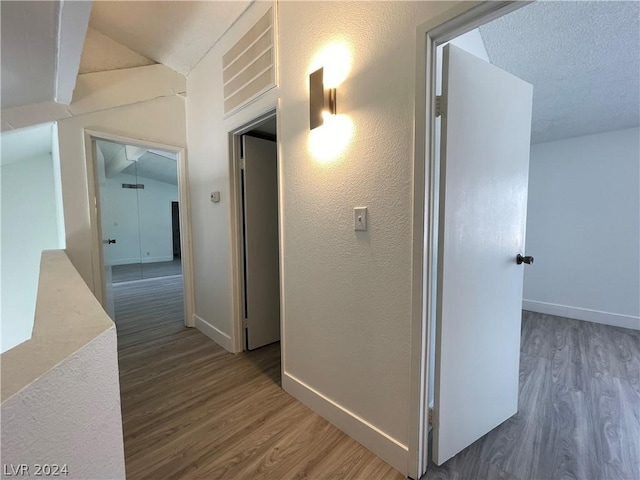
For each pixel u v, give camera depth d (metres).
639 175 2.98
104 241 2.93
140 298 4.36
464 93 1.24
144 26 2.36
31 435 0.48
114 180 5.82
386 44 1.25
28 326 3.71
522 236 1.63
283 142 1.80
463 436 1.42
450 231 1.25
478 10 0.99
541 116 2.76
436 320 1.29
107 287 2.96
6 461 0.44
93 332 0.65
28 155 3.50
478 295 1.41
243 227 2.53
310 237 1.68
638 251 3.01
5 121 2.16
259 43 1.94
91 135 2.53
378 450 1.41
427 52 1.13
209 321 2.89
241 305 2.54
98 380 0.63
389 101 1.26
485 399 1.52
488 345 1.50
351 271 1.48
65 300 0.92
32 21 1.27
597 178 3.21
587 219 3.28
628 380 2.05
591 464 1.36
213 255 2.74
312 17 1.56
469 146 1.28
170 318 3.46
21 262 3.66
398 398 1.32
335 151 1.50
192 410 1.75
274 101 1.84
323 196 1.59
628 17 1.53
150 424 1.63
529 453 1.42
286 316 1.90
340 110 1.46
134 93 2.69
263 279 2.65
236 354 2.51
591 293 3.28
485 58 1.85
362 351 1.46
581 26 1.62
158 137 2.86
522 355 2.44
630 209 3.04
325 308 1.63
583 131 3.15
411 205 1.21
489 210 1.41
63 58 1.65
